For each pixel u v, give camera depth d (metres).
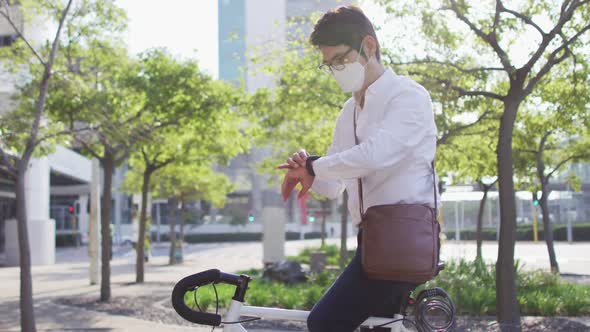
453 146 14.12
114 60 11.04
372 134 2.15
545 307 10.45
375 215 2.00
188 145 16.55
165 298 14.25
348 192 2.29
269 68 13.67
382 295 2.08
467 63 10.41
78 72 10.49
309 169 2.06
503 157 8.90
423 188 2.10
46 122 11.19
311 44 2.18
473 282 11.91
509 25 9.40
